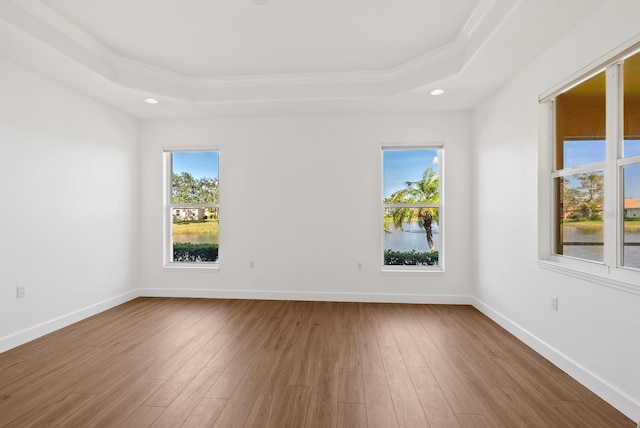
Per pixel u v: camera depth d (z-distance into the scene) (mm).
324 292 4750
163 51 3559
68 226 3744
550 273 2807
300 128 4777
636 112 2090
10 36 2662
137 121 4945
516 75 3338
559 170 2836
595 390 2295
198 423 1973
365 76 4031
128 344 3166
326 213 4754
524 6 2234
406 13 2881
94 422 1979
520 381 2475
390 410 2109
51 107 3521
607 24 2178
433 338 3322
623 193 2207
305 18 2957
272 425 1956
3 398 2234
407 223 4812
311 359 2840
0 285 3020
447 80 3502
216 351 3004
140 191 4980
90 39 3240
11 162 3119
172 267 4961
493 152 3869
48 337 3350
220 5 2766
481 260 4234
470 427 1944
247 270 4855
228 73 4102
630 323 2033
